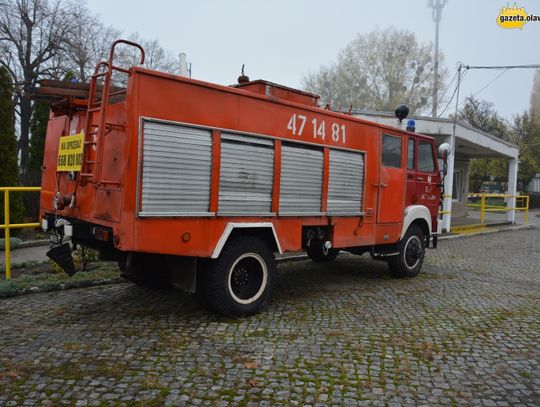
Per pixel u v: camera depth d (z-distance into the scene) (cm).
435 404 341
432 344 461
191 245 472
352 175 660
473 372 399
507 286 742
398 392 357
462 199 2114
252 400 337
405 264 779
